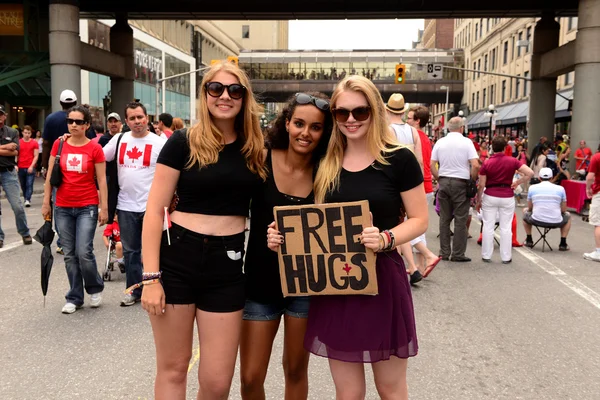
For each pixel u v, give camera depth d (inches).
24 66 914.1
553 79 994.1
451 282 267.9
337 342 97.7
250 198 107.7
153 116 1684.3
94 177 213.5
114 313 210.4
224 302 102.0
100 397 139.6
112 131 308.8
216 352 102.3
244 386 112.6
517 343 183.3
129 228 217.0
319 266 98.9
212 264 101.0
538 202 359.6
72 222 212.1
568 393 145.6
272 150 107.9
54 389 144.1
